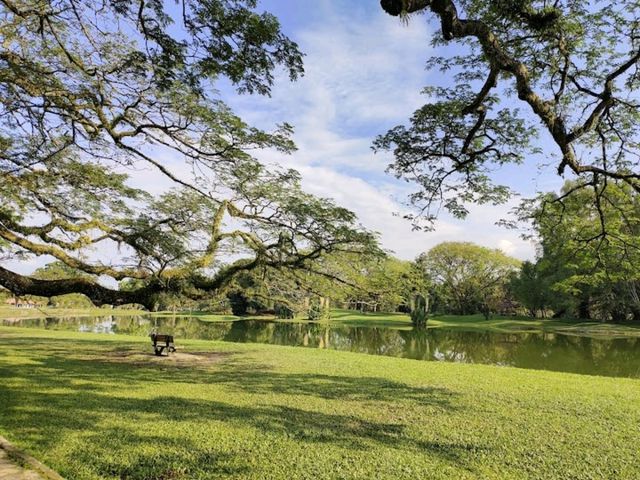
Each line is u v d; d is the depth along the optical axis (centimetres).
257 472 543
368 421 775
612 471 569
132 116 784
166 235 965
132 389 966
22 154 948
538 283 4472
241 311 5459
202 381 1098
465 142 694
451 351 2423
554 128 505
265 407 850
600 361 2058
